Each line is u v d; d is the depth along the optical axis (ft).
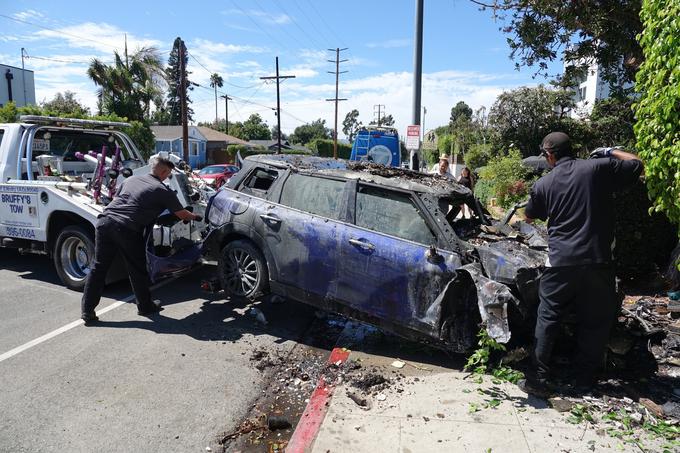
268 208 17.17
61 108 105.60
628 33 22.34
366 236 14.97
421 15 41.39
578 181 11.49
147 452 10.54
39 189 20.58
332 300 15.62
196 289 21.84
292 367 14.73
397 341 16.30
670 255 20.08
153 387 13.24
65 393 12.75
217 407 12.43
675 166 11.06
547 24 25.52
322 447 10.39
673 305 17.20
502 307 12.03
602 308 11.72
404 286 14.20
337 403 12.27
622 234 20.15
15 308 18.79
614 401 11.99
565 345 13.96
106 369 14.12
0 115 48.88
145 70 96.22
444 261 13.65
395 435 10.79
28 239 21.53
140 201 17.08
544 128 62.23
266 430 11.56
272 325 18.06
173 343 16.07
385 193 15.42
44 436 10.93
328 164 18.63
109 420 11.64
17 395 12.59
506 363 13.66
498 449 10.20
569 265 11.41
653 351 14.51
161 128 147.84
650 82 11.82
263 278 17.37
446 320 13.52
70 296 20.30
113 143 26.89
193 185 23.54
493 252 13.41
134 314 18.53
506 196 51.16
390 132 59.98
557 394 12.34
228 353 15.53
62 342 15.83
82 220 20.34
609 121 46.50
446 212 15.72
